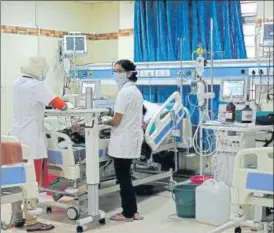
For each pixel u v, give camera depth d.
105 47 6.89
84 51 6.24
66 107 3.57
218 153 4.00
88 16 6.96
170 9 5.66
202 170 4.91
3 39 5.83
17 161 2.92
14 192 3.01
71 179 3.80
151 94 5.82
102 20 6.88
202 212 3.82
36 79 3.69
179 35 5.62
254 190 2.93
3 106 5.79
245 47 5.27
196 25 5.48
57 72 6.43
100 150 3.96
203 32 5.43
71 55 6.30
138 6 5.91
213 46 5.32
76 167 3.74
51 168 3.87
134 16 5.97
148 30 5.84
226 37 5.27
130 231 3.63
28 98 3.59
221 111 4.30
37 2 6.23
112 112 4.29
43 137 3.71
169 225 3.79
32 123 3.62
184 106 5.26
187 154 5.15
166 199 4.64
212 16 5.35
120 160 3.78
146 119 4.52
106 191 4.11
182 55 5.57
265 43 4.47
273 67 4.71
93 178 3.67
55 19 6.48
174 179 5.35
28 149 3.02
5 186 2.86
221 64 5.14
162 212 4.17
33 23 6.19
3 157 2.84
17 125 3.64
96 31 6.97
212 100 4.93
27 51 6.12
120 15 6.32
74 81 6.28
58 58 6.43
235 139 3.88
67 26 6.67
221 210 3.72
